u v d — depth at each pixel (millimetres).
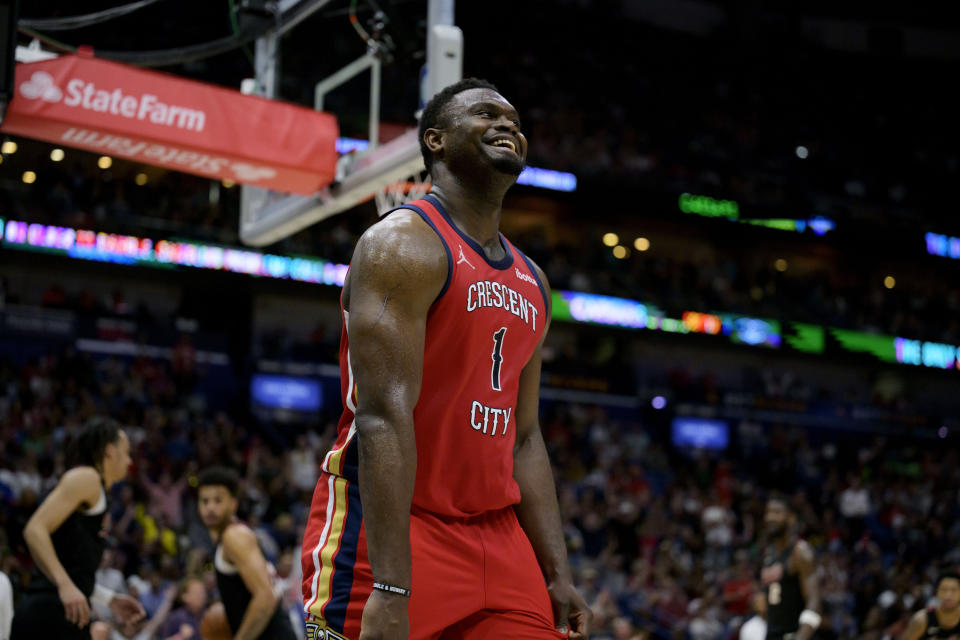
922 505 22828
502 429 2260
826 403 26359
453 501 2180
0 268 20609
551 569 2424
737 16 32469
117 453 4160
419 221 2178
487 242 2334
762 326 27062
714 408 25250
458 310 2164
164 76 5797
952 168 32594
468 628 2176
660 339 26000
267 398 21141
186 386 19344
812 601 6504
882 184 31703
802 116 32156
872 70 33375
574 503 17641
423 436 2148
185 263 20875
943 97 33938
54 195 19859
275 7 6707
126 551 12023
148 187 21062
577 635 2402
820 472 23734
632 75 30375
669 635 13422
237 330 22984
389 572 1956
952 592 6594
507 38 29234
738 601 13969
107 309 20266
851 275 31156
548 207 27062
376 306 2078
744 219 27891
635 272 27438
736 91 31766
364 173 6305
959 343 29359
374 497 1983
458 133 2295
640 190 26797
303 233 22500
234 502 4449
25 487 11633
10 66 4918
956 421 28234
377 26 6477
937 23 34094
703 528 18375
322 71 7160
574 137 27547
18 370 18484
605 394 24547
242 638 4195
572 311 25156
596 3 30781
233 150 5902
